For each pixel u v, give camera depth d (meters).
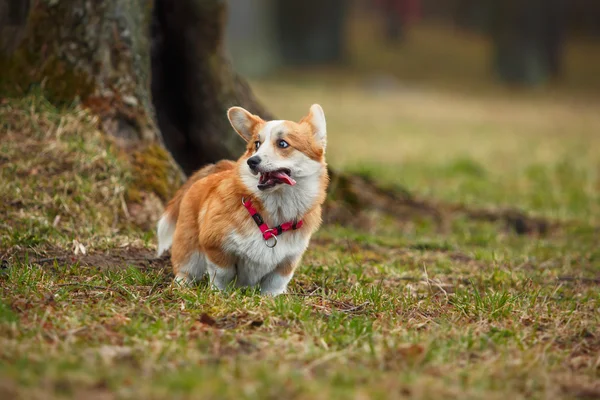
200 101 14.21
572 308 9.25
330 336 7.55
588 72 63.31
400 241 13.30
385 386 6.29
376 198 15.90
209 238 8.73
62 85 12.36
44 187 11.29
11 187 11.15
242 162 8.91
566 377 7.00
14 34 12.95
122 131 12.44
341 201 15.14
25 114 12.08
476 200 17.94
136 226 11.55
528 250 13.35
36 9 12.49
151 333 7.26
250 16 55.09
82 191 11.34
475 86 56.03
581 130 35.53
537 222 15.98
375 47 66.94
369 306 8.95
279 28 60.56
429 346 7.31
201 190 9.44
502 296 9.26
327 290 9.87
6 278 8.91
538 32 60.19
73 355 6.51
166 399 5.73
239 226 8.70
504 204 17.69
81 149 11.80
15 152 11.65
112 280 9.09
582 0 75.50
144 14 13.02
